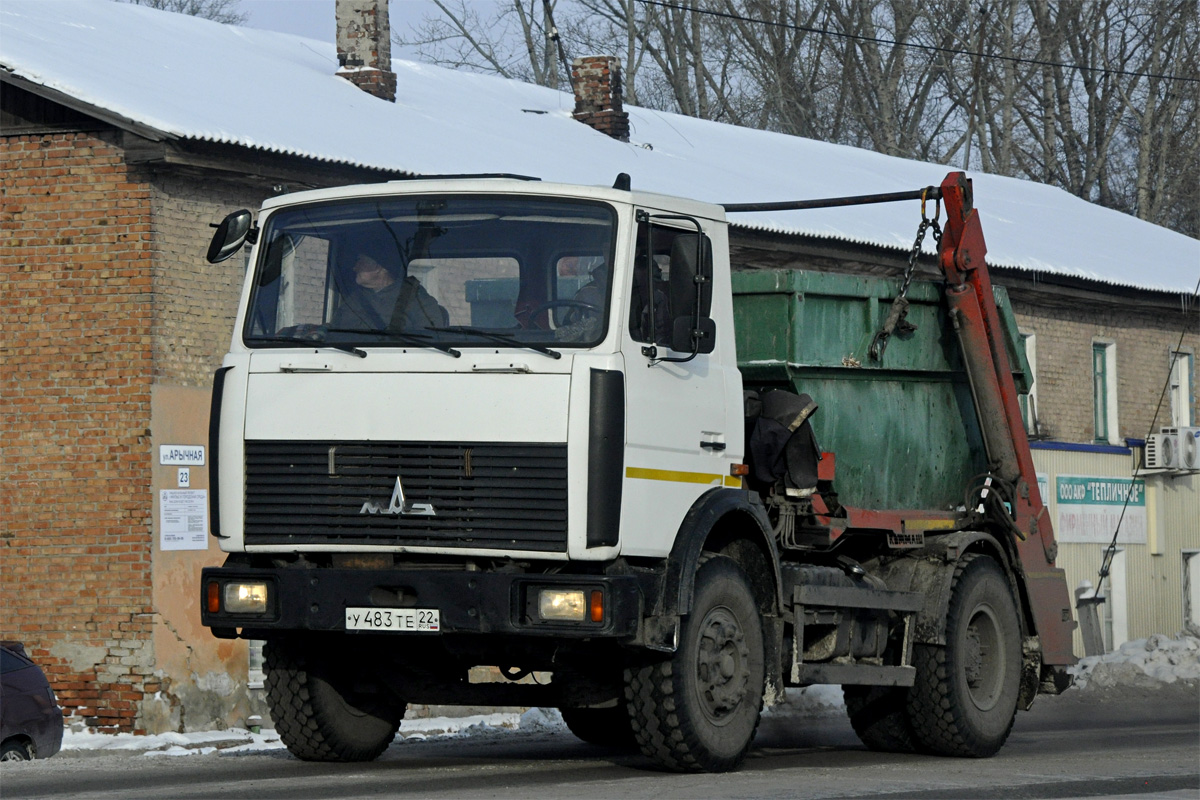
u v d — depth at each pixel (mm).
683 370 17734
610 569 16625
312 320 17484
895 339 22562
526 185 17422
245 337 17656
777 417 20188
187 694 33500
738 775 17562
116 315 33750
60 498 33969
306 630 17406
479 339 16828
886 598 20859
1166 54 95062
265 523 17141
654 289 17406
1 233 34594
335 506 16891
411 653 18875
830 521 20812
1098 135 95312
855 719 22156
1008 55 92938
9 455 34375
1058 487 54844
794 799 15008
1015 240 56438
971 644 22016
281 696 19125
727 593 17938
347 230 17750
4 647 26250
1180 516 60750
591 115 52844
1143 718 31875
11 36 36219
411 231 17578
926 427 22984
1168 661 42500
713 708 17750
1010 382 23859
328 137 37469
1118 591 57562
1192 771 19156
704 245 17500
